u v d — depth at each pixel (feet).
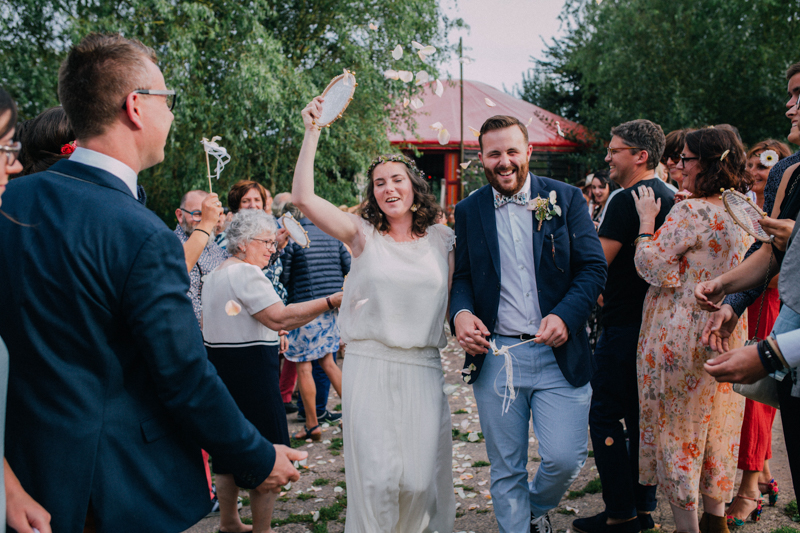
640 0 50.03
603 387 9.45
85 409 4.41
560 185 8.36
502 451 8.04
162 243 4.60
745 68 45.73
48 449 4.33
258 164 33.94
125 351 4.62
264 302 8.54
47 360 4.36
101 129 4.84
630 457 9.70
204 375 4.73
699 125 45.11
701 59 47.55
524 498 8.00
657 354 8.48
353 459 7.69
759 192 11.00
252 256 9.12
